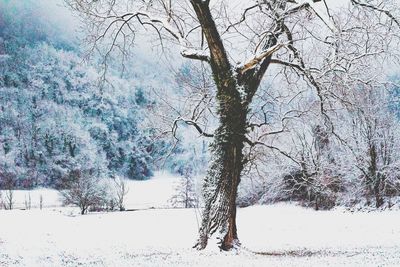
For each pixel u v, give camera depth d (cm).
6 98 11619
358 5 1299
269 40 1438
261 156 2708
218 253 1274
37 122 11100
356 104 1575
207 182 1374
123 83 8750
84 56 1516
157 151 1867
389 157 3881
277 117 1709
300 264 1026
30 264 1177
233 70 1345
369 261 1065
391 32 1298
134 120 10562
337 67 1355
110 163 10331
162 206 5978
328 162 3984
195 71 1736
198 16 1283
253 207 4438
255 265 1012
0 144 10638
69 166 10112
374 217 3188
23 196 7094
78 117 11281
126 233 2378
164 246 1727
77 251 1553
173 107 1747
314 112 1667
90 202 4709
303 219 3347
